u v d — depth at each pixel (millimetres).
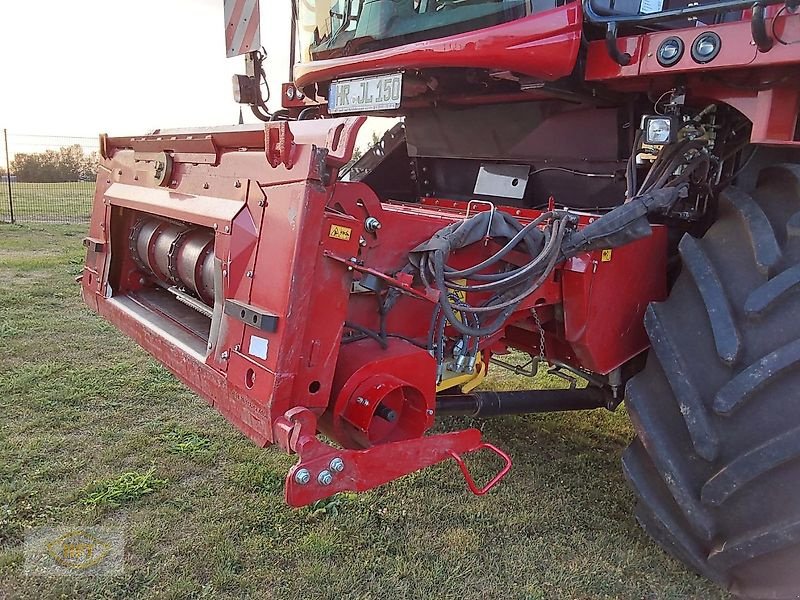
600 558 2607
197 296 2738
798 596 2084
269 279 1960
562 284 2471
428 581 2422
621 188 3014
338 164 1886
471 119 3312
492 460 3391
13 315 5555
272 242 1971
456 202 3428
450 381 2494
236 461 3195
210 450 3285
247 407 2016
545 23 2434
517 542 2695
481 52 2475
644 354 2828
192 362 2320
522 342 3033
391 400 2150
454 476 3201
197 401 3885
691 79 2494
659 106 2693
